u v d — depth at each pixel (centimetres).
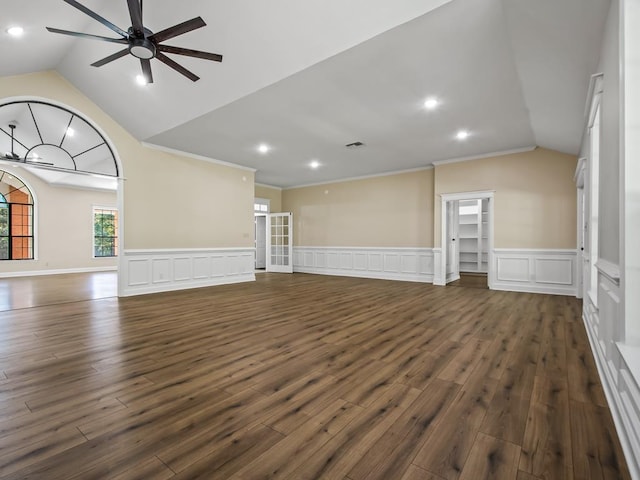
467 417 172
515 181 585
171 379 220
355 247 834
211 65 363
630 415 137
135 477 128
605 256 220
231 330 337
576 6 209
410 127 473
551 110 384
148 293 562
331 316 398
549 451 144
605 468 133
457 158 642
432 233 711
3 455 141
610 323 192
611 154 198
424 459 139
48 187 889
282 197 998
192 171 627
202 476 129
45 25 348
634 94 159
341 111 421
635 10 159
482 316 397
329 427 163
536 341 300
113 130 521
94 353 268
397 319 383
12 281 728
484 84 345
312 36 295
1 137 489
